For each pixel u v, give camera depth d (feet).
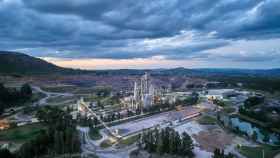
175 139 610.24
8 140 624.18
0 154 493.77
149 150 611.06
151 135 629.10
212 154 624.59
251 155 627.05
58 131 598.75
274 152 648.38
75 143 588.91
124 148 638.12
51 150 564.71
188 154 603.26
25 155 529.04
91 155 576.61
